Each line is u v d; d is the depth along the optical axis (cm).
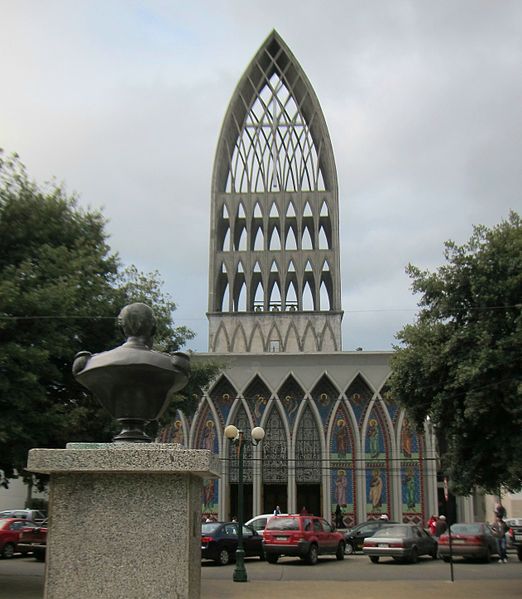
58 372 1797
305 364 5522
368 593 1864
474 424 1862
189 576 541
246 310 6650
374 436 5391
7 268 1822
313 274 6869
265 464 5406
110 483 546
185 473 545
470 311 1950
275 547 2811
